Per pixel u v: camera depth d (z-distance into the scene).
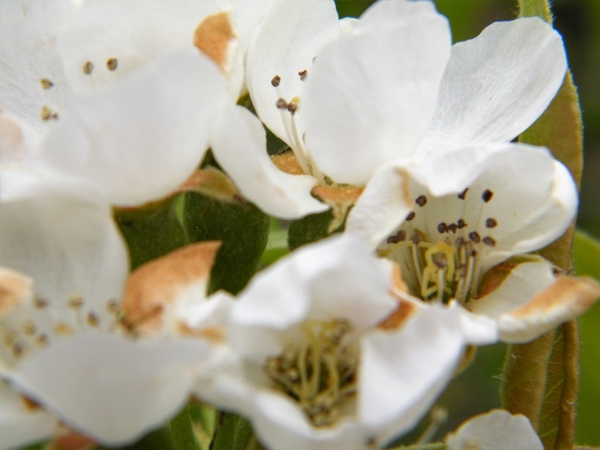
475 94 0.13
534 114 0.13
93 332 0.10
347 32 0.13
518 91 0.13
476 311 0.12
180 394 0.10
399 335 0.10
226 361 0.10
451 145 0.12
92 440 0.11
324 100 0.12
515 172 0.12
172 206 0.12
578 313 0.11
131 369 0.10
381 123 0.12
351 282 0.11
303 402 0.11
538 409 0.13
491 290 0.12
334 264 0.10
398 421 0.10
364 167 0.12
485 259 0.12
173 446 0.12
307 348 0.11
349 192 0.12
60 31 0.12
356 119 0.12
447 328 0.11
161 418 0.10
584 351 0.15
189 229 0.13
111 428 0.10
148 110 0.11
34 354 0.10
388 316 0.11
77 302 0.11
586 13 0.19
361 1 0.17
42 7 0.13
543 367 0.13
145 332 0.11
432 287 0.12
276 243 0.15
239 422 0.13
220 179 0.12
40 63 0.13
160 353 0.10
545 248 0.13
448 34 0.12
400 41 0.12
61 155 0.11
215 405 0.11
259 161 0.11
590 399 0.15
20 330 0.11
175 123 0.11
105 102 0.11
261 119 0.13
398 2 0.12
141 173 0.11
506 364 0.13
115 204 0.12
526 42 0.13
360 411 0.10
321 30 0.13
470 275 0.12
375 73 0.12
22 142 0.12
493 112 0.13
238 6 0.13
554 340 0.13
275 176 0.12
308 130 0.12
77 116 0.11
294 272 0.10
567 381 0.13
